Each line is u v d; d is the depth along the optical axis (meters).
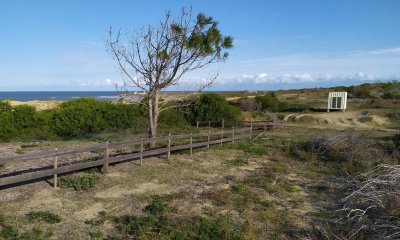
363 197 7.93
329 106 34.56
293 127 26.31
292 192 9.32
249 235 6.35
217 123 25.23
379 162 12.47
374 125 28.08
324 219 7.41
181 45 13.74
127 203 7.96
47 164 11.53
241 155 14.33
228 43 14.12
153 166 11.58
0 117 18.22
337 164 12.67
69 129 20.02
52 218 6.81
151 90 14.41
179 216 7.25
